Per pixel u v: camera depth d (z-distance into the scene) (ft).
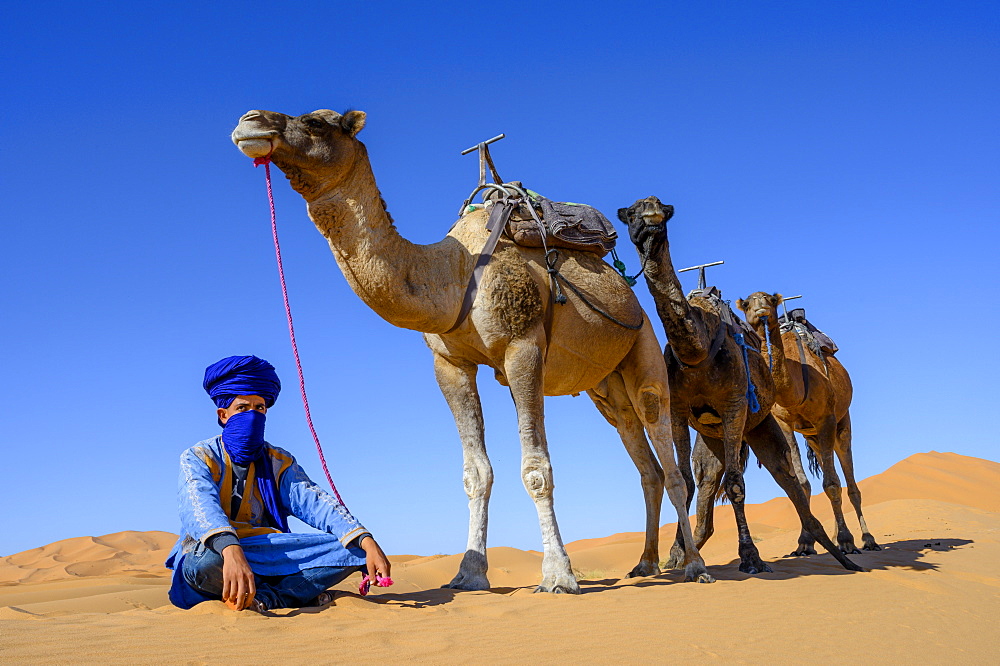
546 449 24.68
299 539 17.47
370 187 23.63
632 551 93.76
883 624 20.84
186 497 16.71
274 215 22.02
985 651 19.08
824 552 54.29
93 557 171.12
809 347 48.83
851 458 53.62
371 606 17.88
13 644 12.79
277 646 13.20
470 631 15.70
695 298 35.65
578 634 16.08
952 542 51.57
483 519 26.08
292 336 20.47
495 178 28.43
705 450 36.94
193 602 17.13
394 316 24.07
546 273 26.40
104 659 11.76
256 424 17.65
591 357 27.89
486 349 25.22
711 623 18.52
